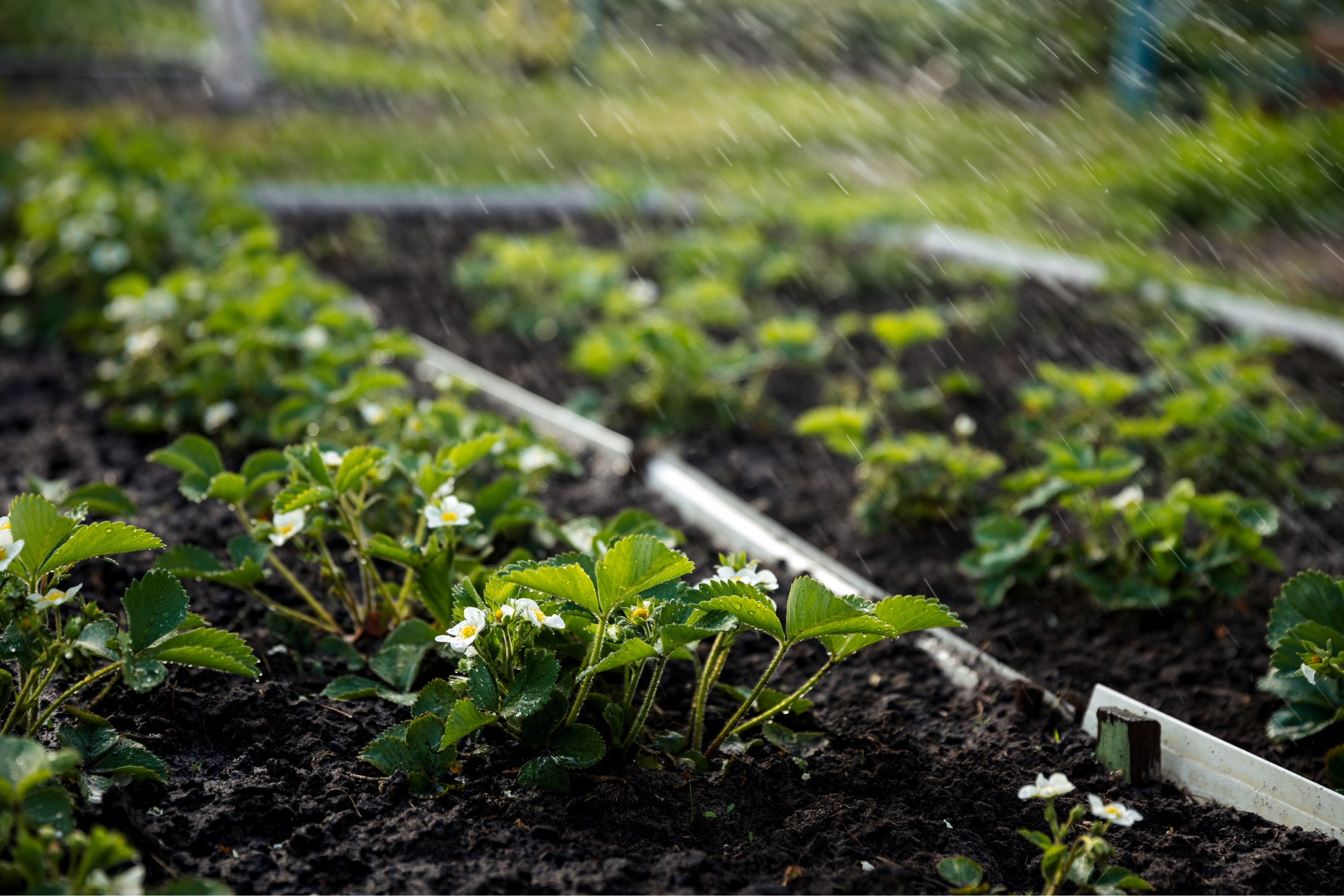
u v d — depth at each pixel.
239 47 3.72
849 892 0.91
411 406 1.31
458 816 0.94
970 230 2.61
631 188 2.53
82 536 0.92
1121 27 3.77
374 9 4.89
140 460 1.43
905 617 0.94
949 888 0.92
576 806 0.95
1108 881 0.92
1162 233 2.70
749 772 1.00
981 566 1.27
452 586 1.06
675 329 1.57
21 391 1.62
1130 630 1.24
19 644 0.90
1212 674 1.18
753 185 2.97
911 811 0.99
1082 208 2.80
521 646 0.97
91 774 0.92
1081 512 1.29
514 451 1.28
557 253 2.15
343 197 2.60
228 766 0.98
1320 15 3.65
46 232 1.90
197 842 0.91
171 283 1.60
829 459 1.57
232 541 1.12
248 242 1.82
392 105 3.88
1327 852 0.97
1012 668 1.19
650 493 1.43
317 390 1.35
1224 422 1.43
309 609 1.18
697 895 0.89
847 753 1.04
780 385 1.78
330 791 0.96
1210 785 1.04
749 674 1.14
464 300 2.11
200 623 0.96
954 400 1.72
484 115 3.82
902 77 4.55
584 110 3.97
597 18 4.80
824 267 2.29
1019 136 3.57
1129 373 1.81
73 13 5.08
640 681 1.10
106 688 0.98
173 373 1.56
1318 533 1.41
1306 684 1.06
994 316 2.01
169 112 3.55
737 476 1.51
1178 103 3.61
